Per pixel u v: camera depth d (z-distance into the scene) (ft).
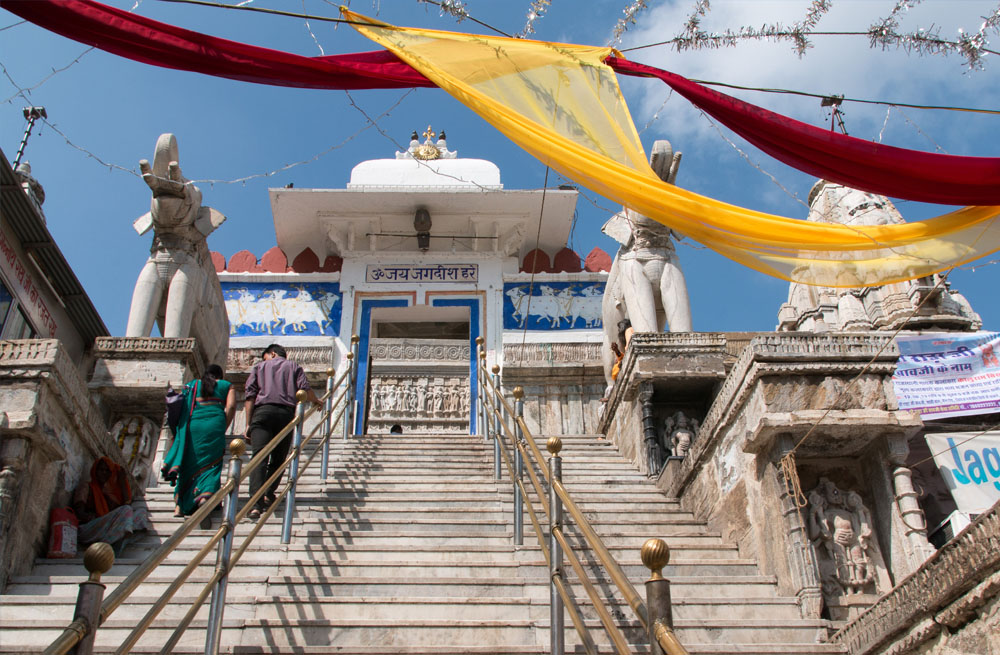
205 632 17.12
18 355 21.66
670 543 23.67
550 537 16.12
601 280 52.06
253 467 18.97
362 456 32.14
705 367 32.19
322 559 21.34
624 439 34.86
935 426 31.42
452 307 51.26
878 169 19.42
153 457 31.24
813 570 19.98
